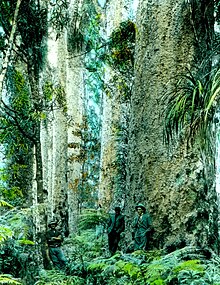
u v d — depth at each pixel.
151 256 7.77
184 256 7.48
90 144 24.20
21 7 9.69
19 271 8.22
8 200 13.59
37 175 9.08
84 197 26.56
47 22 10.84
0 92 7.92
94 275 7.37
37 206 8.85
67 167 20.94
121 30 16.22
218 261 6.93
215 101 6.52
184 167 9.12
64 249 11.32
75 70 21.89
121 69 17.06
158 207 9.33
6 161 15.03
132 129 10.28
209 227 8.88
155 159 9.58
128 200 10.16
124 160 19.00
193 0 9.66
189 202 9.00
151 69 9.98
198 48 9.66
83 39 21.31
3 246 8.21
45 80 15.03
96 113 28.77
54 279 7.74
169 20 9.91
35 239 9.12
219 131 7.48
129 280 6.46
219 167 9.22
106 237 12.79
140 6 10.57
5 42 9.87
